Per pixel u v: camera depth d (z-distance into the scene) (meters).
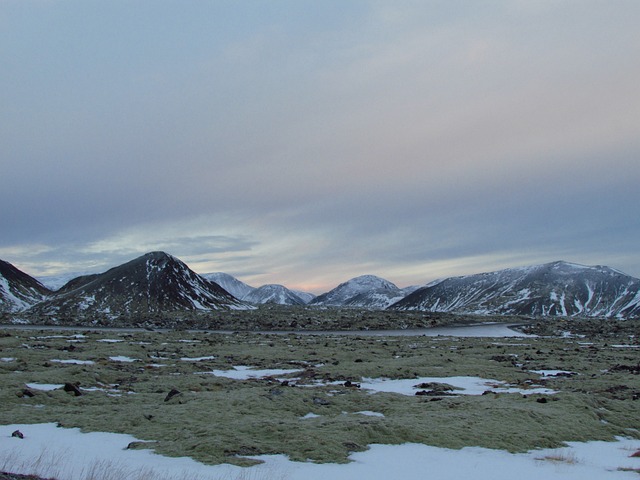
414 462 21.61
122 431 24.92
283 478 18.45
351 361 63.44
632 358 72.06
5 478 15.55
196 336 104.50
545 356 73.56
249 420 27.16
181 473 18.27
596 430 29.27
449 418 29.14
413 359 64.12
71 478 16.69
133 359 58.88
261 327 174.62
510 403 34.03
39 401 31.98
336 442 23.48
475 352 78.25
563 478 20.17
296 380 46.03
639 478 20.58
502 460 22.55
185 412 28.86
